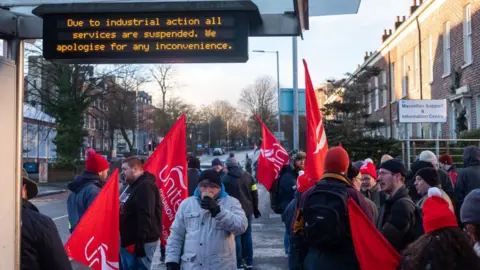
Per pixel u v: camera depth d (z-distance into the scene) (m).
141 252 5.33
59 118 38.00
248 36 3.64
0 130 2.57
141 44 3.67
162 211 5.94
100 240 4.39
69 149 38.19
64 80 37.03
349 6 3.94
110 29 3.67
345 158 4.21
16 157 2.72
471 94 20.55
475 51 20.25
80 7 3.62
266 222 14.77
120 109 45.25
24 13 3.47
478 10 19.91
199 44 3.65
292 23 3.76
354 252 3.92
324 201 4.00
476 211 2.96
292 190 8.62
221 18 3.63
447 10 23.56
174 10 3.63
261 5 3.67
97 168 5.88
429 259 2.69
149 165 6.15
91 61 3.72
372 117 40.66
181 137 6.25
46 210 19.52
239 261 8.08
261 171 10.42
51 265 3.17
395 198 4.35
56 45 3.65
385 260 3.73
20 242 2.87
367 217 3.82
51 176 37.84
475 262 2.67
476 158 7.25
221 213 4.34
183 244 4.67
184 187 6.18
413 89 29.72
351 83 27.62
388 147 18.92
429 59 26.81
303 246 4.39
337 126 25.23
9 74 2.66
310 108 4.86
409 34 30.33
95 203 4.41
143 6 3.64
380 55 38.00
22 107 2.86
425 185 5.00
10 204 2.63
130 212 5.45
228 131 108.12
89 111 43.56
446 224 2.76
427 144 19.50
